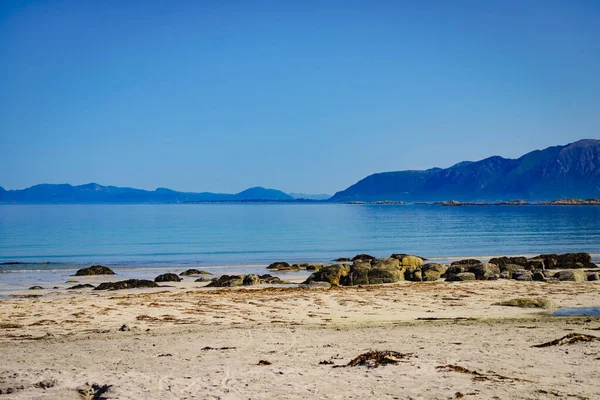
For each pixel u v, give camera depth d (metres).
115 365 14.38
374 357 14.15
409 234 91.81
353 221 140.75
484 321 21.23
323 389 11.61
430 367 13.27
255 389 11.70
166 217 171.38
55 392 11.76
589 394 10.99
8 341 18.27
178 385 12.09
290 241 79.44
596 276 36.78
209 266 52.50
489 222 129.00
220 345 16.95
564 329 18.80
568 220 135.62
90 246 71.75
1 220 145.25
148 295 31.64
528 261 44.22
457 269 39.59
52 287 38.78
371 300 28.20
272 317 23.47
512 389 11.34
